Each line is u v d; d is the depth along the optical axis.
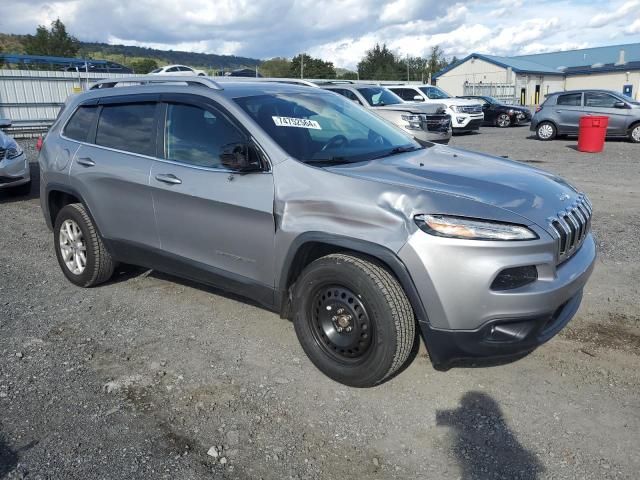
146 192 4.22
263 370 3.59
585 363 3.58
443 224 2.92
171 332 4.15
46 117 21.91
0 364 3.71
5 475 2.67
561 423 3.00
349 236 3.13
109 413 3.15
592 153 14.35
